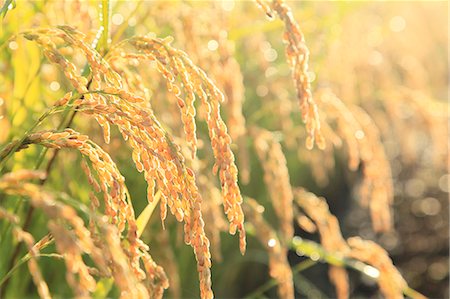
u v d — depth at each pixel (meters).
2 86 2.88
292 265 7.04
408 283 7.05
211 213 2.89
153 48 2.03
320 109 3.61
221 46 3.03
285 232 3.37
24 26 2.90
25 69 2.95
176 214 1.76
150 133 1.76
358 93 6.24
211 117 1.90
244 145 3.40
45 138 1.72
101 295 2.78
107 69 1.91
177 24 3.05
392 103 5.32
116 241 1.45
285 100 4.49
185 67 1.97
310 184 7.95
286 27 2.21
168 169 1.75
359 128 3.63
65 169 2.97
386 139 8.23
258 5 2.23
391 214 7.09
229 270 5.87
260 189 6.01
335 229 3.58
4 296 3.03
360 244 3.47
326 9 5.97
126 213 1.79
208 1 3.38
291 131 4.52
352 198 8.38
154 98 2.99
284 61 6.12
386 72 6.00
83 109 1.78
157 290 1.80
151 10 3.20
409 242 7.45
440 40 7.71
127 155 3.17
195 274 5.21
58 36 1.92
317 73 4.19
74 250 1.30
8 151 1.72
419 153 8.53
